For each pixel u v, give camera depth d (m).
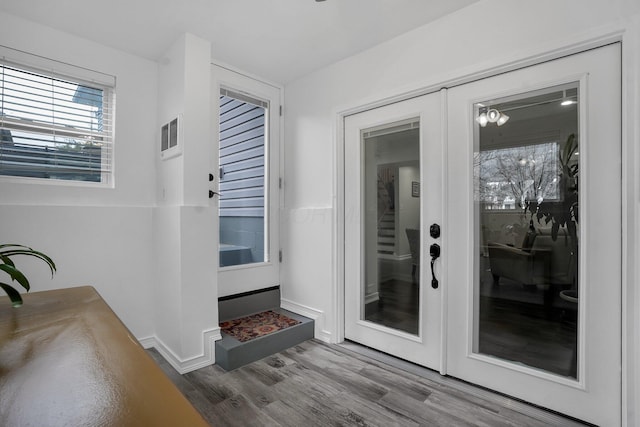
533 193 1.79
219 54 2.54
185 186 2.18
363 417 1.66
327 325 2.67
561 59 1.67
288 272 3.06
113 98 2.40
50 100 2.18
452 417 1.66
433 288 2.13
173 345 2.21
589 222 1.59
